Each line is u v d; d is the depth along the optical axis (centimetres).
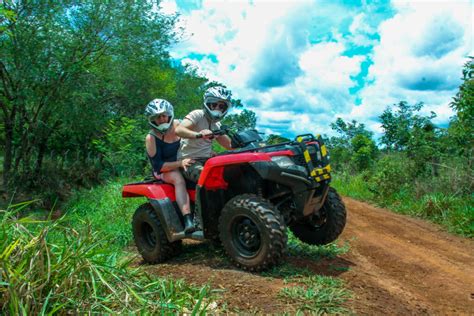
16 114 1099
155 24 1185
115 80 1234
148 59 1259
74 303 254
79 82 1041
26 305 231
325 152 419
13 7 909
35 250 274
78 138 1307
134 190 493
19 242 285
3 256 255
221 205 448
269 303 313
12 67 962
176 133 446
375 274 412
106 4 1080
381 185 1083
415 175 1104
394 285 381
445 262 489
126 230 615
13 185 1038
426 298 357
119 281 291
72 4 1059
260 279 371
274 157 397
